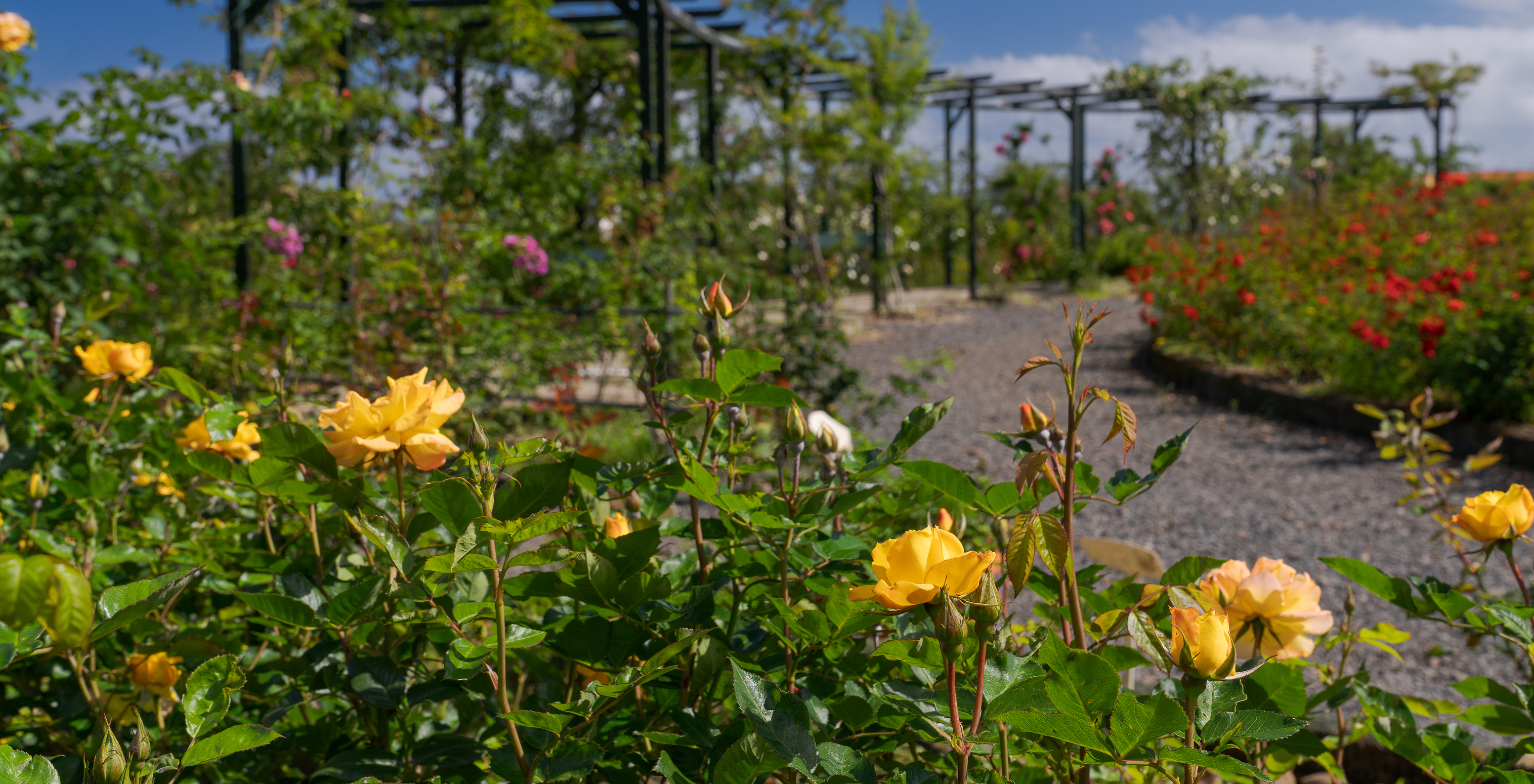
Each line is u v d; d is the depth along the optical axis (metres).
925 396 5.34
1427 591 1.12
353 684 1.03
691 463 1.00
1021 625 1.39
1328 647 1.47
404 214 5.71
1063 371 0.89
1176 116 17.05
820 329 5.50
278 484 1.05
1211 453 5.77
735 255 10.15
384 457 1.00
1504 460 5.12
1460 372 5.45
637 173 8.56
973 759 0.94
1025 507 1.07
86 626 0.60
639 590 0.97
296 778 1.30
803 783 0.92
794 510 1.04
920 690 0.86
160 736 1.24
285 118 5.83
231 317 4.89
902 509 1.20
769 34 11.79
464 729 1.21
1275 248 9.07
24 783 0.70
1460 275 6.06
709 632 1.00
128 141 4.71
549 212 8.23
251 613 1.49
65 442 1.66
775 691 0.80
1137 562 1.61
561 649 1.03
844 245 12.16
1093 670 0.71
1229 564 1.03
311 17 7.65
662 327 5.91
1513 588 2.90
